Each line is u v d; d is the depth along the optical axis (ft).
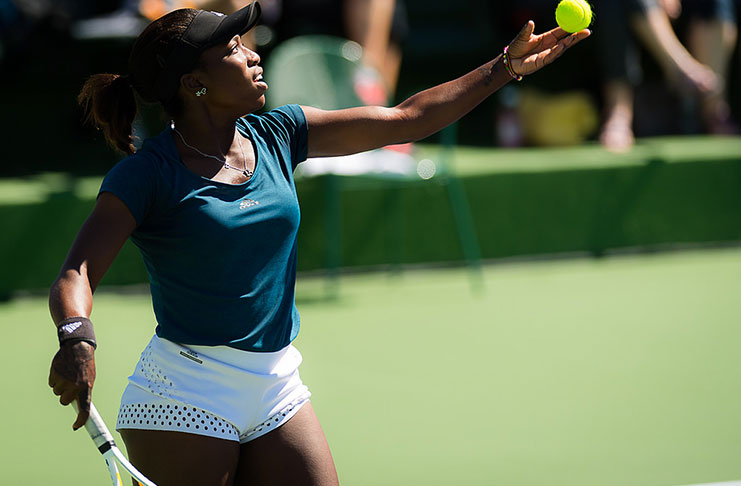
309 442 27.30
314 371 54.08
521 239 76.18
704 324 62.44
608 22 82.43
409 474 40.86
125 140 27.84
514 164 76.54
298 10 88.22
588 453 42.98
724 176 79.41
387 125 29.04
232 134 26.94
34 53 94.89
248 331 26.18
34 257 67.21
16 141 86.33
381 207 72.95
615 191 77.61
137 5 78.33
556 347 58.23
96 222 24.31
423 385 51.98
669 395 50.29
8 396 50.75
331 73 69.62
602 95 93.91
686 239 79.56
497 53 102.53
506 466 41.68
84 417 22.95
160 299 26.35
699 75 82.64
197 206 25.38
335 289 70.03
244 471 27.40
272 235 26.25
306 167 65.67
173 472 25.96
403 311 65.57
